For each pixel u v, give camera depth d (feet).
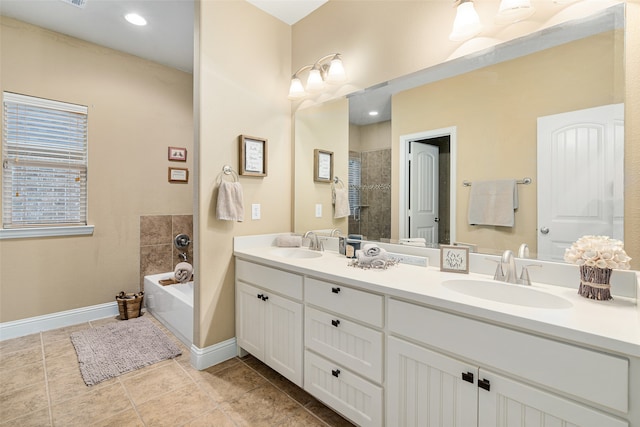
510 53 4.67
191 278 10.40
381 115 6.36
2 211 8.20
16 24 8.20
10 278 8.27
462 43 5.17
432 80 5.56
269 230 8.00
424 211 5.71
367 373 4.45
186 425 5.08
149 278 10.37
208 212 6.84
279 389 6.11
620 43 3.81
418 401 3.91
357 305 4.56
